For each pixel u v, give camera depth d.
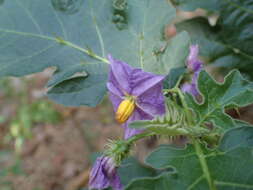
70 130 0.45
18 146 0.45
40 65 0.15
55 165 0.42
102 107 0.45
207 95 0.13
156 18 0.16
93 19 0.16
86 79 0.15
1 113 0.49
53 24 0.15
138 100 0.13
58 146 0.44
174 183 0.11
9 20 0.15
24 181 0.42
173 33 0.42
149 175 0.19
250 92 0.13
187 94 0.13
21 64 0.15
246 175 0.11
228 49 0.19
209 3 0.18
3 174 0.37
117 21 0.16
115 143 0.14
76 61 0.15
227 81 0.13
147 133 0.14
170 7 0.16
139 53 0.16
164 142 0.34
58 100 0.14
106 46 0.16
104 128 0.43
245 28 0.18
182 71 0.15
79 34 0.15
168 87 0.15
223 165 0.12
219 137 0.13
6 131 0.47
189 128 0.12
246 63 0.18
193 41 0.19
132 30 0.16
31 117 0.45
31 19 0.15
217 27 0.19
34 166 0.43
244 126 0.12
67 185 0.40
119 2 0.16
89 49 0.15
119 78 0.13
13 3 0.15
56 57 0.15
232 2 0.18
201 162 0.12
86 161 0.42
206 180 0.12
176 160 0.12
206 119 0.13
